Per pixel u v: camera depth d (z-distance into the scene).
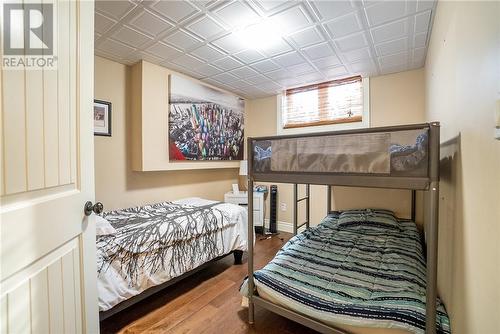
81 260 1.05
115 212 2.56
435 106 2.01
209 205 2.90
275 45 2.42
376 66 2.93
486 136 0.79
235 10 1.86
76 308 1.02
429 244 1.20
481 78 0.85
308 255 2.02
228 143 3.96
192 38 2.29
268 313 1.88
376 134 1.33
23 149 0.74
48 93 0.85
